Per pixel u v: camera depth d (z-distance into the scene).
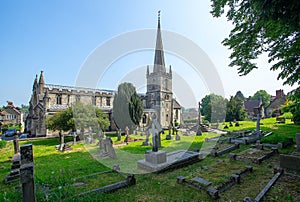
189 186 4.77
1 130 38.62
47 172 6.64
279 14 3.35
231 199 4.04
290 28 3.63
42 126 24.11
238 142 10.52
